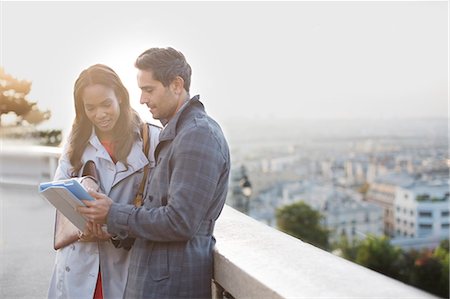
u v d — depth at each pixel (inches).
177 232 62.6
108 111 77.2
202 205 62.6
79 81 77.6
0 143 375.2
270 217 3663.9
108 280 80.5
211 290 71.2
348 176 4441.4
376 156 4658.0
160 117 69.5
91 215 66.5
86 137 81.7
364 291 55.3
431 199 3548.2
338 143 5123.0
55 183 67.1
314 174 4658.0
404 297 53.0
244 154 5022.1
